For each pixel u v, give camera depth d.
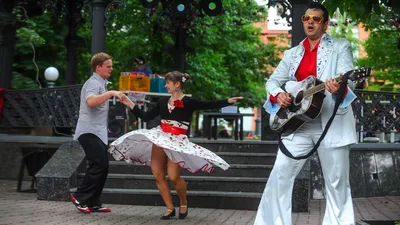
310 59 6.03
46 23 25.75
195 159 7.87
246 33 27.48
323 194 10.47
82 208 8.28
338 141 5.83
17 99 13.80
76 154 10.19
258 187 9.52
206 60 25.02
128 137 7.85
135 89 12.44
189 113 7.78
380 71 25.64
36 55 26.11
